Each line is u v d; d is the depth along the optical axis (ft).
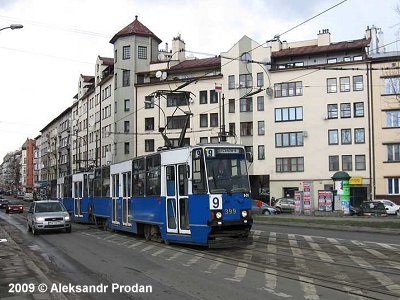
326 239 59.62
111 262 43.78
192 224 50.80
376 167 174.70
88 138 276.41
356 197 175.94
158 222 57.72
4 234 75.31
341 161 179.83
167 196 55.93
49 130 411.54
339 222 83.46
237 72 197.47
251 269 37.47
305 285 30.83
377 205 128.57
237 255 45.73
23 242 65.51
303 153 185.37
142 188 63.46
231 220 49.34
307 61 189.78
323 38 194.18
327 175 181.27
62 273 38.24
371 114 176.96
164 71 214.69
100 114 251.39
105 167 82.48
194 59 230.27
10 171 626.64
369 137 176.14
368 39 185.37
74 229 86.79
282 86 190.90
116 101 225.35
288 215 121.39
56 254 51.19
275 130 190.39
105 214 81.10
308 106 185.98
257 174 191.93
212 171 49.83
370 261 40.60
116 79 226.17
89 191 93.86
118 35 224.12
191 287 30.99
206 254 46.78
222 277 34.30
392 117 174.40
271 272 35.86
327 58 187.83
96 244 60.08
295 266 38.58
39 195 354.95
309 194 127.54
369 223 78.48
